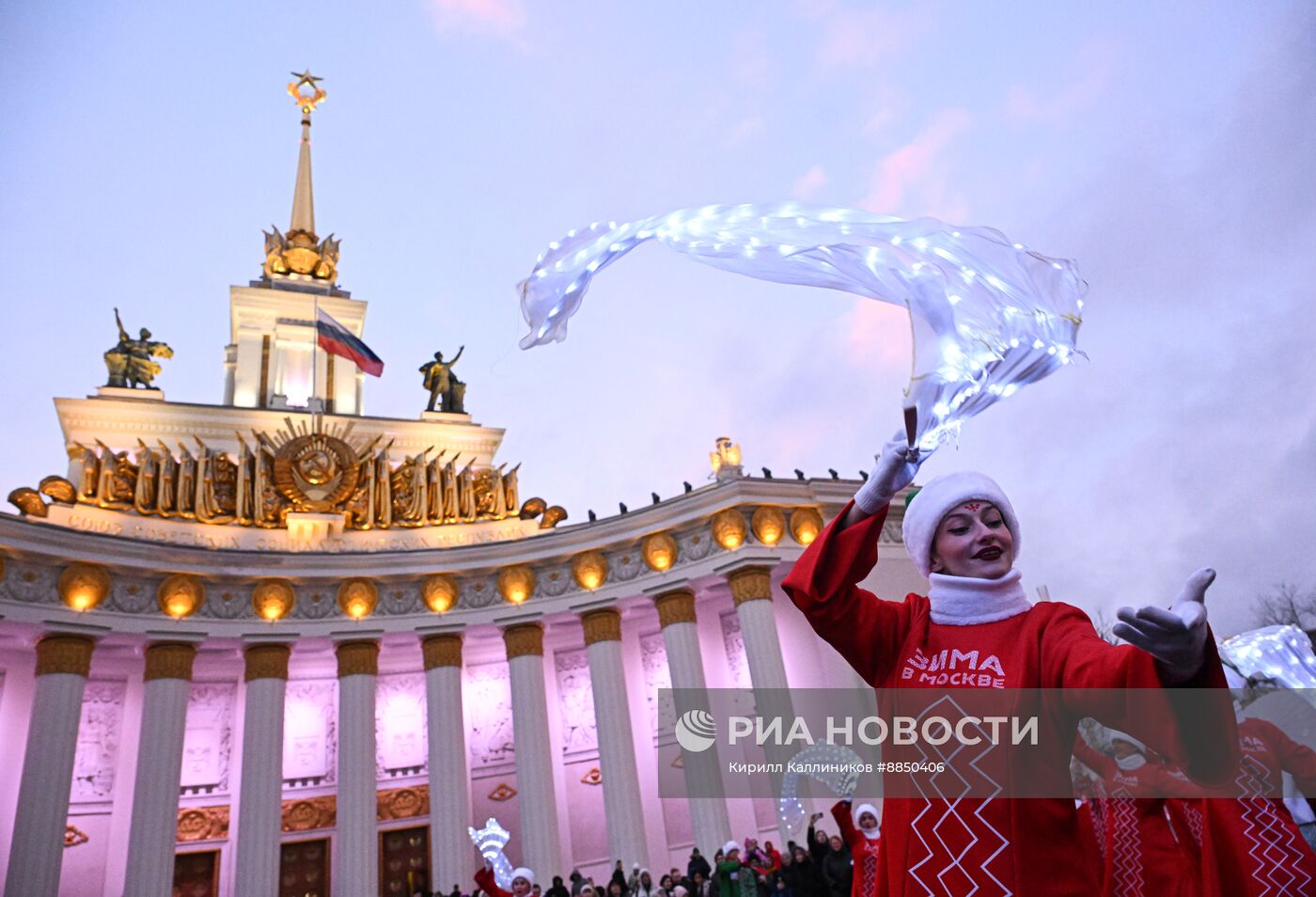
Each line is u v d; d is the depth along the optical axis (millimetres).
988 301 2857
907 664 3047
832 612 3131
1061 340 2863
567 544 32688
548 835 29047
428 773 31500
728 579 31297
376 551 32438
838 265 3066
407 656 34125
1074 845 2654
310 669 33188
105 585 28766
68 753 26594
